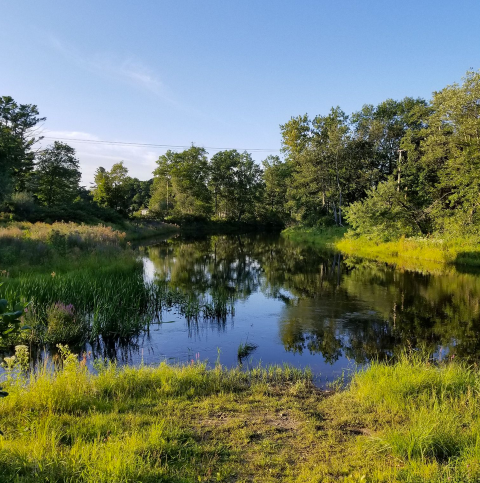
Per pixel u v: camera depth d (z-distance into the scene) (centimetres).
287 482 328
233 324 994
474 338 863
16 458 323
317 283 1557
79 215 3688
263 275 1791
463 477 311
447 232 2048
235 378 612
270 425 446
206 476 332
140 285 1259
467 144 2000
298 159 4103
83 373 548
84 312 941
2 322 274
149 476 314
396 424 438
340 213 3919
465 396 495
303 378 634
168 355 775
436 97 2145
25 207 3322
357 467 346
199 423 445
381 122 4044
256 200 6575
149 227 4731
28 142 4497
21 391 484
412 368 602
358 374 626
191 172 6266
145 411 469
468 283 1494
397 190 2634
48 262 1462
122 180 5259
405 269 1880
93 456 329
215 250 2991
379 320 1016
